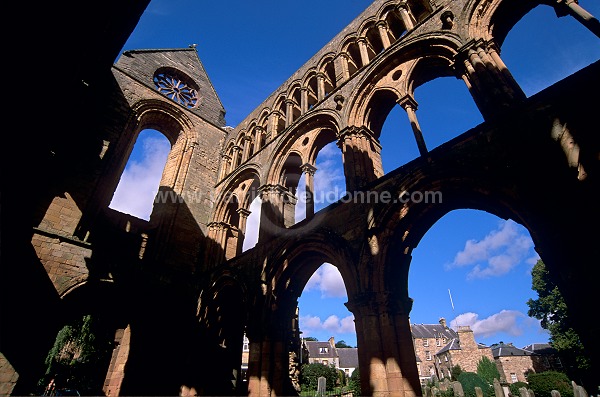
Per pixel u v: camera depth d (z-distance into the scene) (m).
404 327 10.25
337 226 13.28
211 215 23.84
